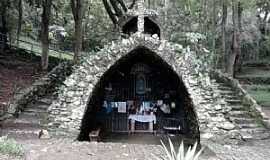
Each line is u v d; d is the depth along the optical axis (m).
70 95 12.02
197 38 19.19
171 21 20.08
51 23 27.45
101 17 24.11
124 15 16.58
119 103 15.96
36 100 13.62
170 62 12.60
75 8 17.78
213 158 9.16
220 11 23.47
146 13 16.62
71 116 11.69
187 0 21.17
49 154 8.97
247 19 29.25
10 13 21.92
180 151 4.89
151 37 12.85
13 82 15.41
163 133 15.69
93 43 22.53
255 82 24.53
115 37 16.73
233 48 19.33
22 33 28.09
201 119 11.72
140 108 15.98
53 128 11.51
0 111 12.23
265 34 31.41
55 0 24.67
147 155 9.34
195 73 12.47
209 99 12.14
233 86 15.16
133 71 15.88
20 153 8.38
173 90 16.08
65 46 27.86
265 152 9.88
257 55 30.62
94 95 13.08
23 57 20.59
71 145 10.27
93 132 13.67
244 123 12.86
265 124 12.62
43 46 17.53
